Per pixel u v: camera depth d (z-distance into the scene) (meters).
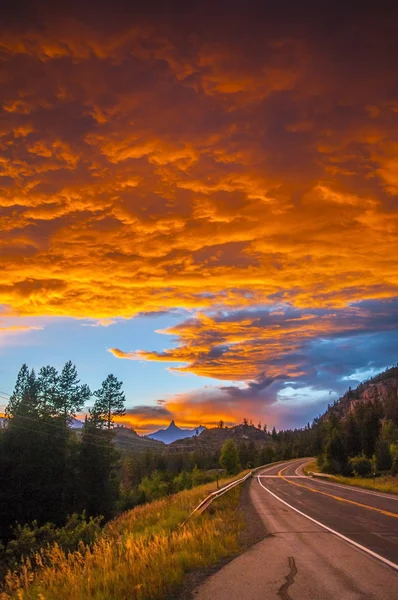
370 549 9.87
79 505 53.09
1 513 44.25
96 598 6.55
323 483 40.03
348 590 6.74
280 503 21.61
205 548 10.08
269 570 8.24
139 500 64.00
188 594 6.83
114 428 66.31
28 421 51.12
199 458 164.00
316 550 9.99
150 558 8.59
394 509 17.73
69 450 57.81
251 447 165.38
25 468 47.22
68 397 57.75
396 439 106.50
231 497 24.98
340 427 127.88
